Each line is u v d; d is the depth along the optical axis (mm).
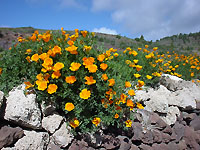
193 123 1437
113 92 933
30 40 1162
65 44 1031
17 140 806
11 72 988
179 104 1393
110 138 985
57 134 882
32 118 846
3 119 846
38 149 816
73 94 911
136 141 1106
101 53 1037
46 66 876
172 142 1256
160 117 1272
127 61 1378
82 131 919
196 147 1311
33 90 946
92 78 882
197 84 1818
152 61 1624
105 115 961
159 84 1494
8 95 896
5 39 5203
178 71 2471
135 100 1151
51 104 916
